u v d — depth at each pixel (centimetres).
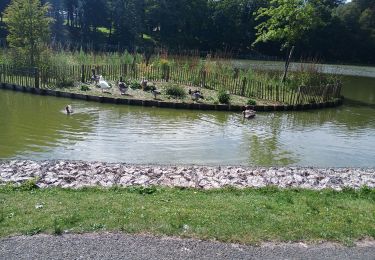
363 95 3425
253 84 2620
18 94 2412
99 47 6378
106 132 1630
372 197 999
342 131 1936
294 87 2819
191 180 1069
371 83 4584
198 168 1187
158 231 719
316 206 896
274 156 1446
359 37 8700
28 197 861
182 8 7662
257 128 1866
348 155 1528
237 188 1012
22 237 676
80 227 718
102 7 7156
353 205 922
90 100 2281
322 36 8469
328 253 682
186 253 655
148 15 7412
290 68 5359
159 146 1474
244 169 1209
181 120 1928
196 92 2403
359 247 709
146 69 3058
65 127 1680
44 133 1580
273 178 1134
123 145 1463
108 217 763
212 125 1861
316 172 1234
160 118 1945
